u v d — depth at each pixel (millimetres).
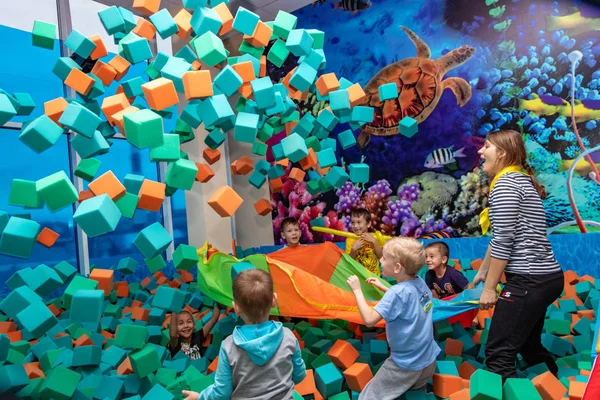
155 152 1981
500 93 4012
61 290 4051
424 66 4410
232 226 5832
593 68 3592
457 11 4219
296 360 1656
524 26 3893
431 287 3092
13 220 1720
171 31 2432
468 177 4180
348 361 2295
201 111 2057
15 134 4152
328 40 5016
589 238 3578
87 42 2340
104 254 4758
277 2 5051
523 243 1908
